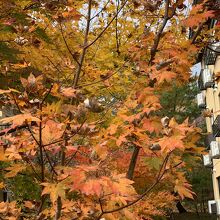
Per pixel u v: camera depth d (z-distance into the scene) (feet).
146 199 24.29
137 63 12.34
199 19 11.62
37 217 9.22
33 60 17.66
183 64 11.33
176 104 93.86
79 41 18.30
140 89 10.88
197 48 12.07
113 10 18.13
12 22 16.03
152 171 24.70
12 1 17.08
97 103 7.98
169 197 27.55
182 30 12.66
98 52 19.21
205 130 86.89
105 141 8.62
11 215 10.05
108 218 9.63
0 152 8.93
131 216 9.84
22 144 8.93
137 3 12.62
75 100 9.81
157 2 12.39
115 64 18.81
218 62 64.49
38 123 8.36
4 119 7.73
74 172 7.40
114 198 8.99
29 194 21.48
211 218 84.79
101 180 7.39
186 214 88.99
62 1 11.78
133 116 9.80
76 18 11.44
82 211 9.64
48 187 7.89
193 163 9.57
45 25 18.35
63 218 9.91
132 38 18.79
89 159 8.24
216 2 12.29
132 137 9.87
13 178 20.99
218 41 13.78
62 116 8.56
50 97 12.51
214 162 78.28
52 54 17.66
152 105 10.83
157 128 9.60
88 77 14.55
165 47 12.44
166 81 11.49
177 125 8.57
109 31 19.33
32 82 8.08
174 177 9.43
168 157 9.02
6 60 17.74
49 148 8.90
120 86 15.33
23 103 8.24
